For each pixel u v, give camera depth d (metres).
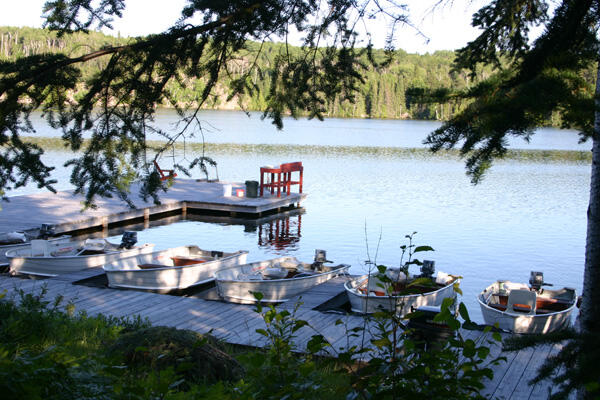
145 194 5.41
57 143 45.22
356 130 88.06
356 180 34.66
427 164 43.84
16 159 5.05
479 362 2.94
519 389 7.02
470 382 2.89
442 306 2.92
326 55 5.42
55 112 4.91
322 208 26.20
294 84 5.39
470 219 23.94
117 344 5.29
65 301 10.77
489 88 3.16
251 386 3.17
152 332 5.32
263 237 20.97
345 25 5.31
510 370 7.61
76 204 22.66
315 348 3.18
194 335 5.43
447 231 21.70
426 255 18.38
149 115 5.09
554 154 55.47
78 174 5.09
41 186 5.21
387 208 26.20
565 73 2.91
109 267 12.79
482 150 2.98
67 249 14.34
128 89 4.93
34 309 7.18
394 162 44.78
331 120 123.50
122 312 10.27
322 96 5.54
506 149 2.94
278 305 11.22
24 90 4.73
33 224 18.56
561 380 2.92
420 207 26.53
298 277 12.55
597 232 4.51
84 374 2.84
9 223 18.56
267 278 12.91
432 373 2.97
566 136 88.50
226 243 20.02
